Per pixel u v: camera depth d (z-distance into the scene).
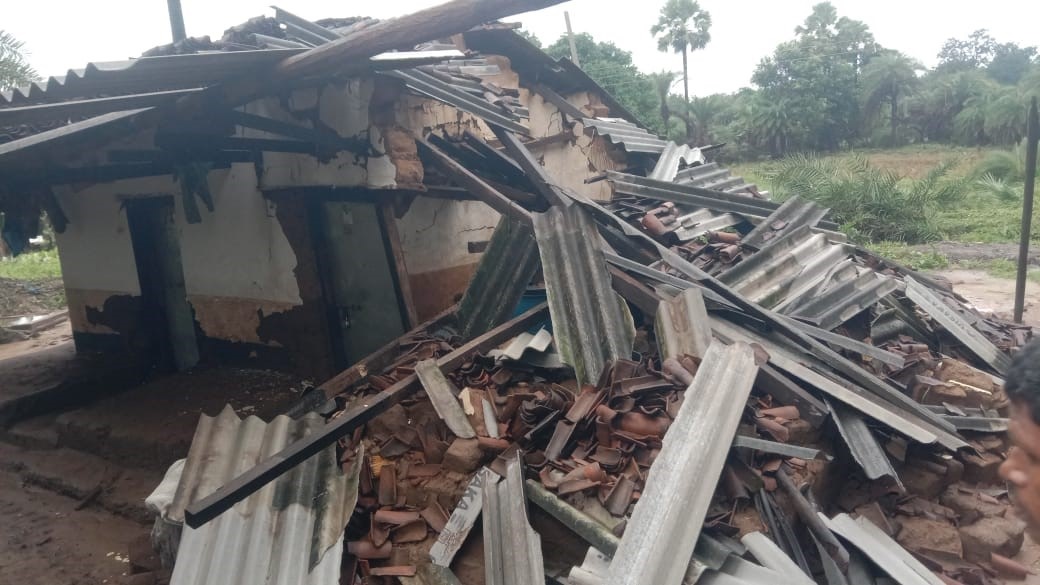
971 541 4.70
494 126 7.60
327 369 7.36
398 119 6.56
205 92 5.11
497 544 3.73
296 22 7.39
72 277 9.49
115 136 5.59
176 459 6.43
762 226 7.86
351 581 3.96
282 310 7.55
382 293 7.09
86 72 4.00
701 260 7.22
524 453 4.28
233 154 7.07
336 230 7.23
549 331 5.62
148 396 7.57
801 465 4.50
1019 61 66.69
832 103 48.81
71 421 7.25
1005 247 17.52
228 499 3.86
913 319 6.98
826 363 5.31
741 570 3.39
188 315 8.65
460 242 7.88
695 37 46.88
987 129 43.91
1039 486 1.39
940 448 5.11
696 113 48.44
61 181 7.51
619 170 10.10
